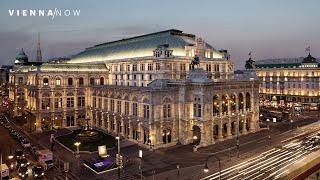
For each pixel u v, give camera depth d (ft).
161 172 217.56
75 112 386.32
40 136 335.26
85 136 299.17
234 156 252.62
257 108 349.82
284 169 214.07
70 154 266.16
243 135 328.70
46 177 211.20
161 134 286.25
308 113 497.87
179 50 363.35
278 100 618.85
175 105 297.94
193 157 252.42
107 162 226.79
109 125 348.18
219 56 404.98
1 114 495.41
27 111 386.32
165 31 398.62
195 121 292.61
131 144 295.28
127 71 391.65
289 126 382.63
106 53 458.09
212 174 209.56
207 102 287.48
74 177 211.20
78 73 390.42
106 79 421.18
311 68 572.92
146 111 287.28
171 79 320.09
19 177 210.79
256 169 216.74
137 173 216.74
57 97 372.58
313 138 308.40
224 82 304.71
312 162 228.22
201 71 299.99
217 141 300.40
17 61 566.77
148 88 285.84
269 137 313.73
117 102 335.67
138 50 394.11
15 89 468.34
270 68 638.94
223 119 305.53
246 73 375.04
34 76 380.17
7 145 295.28
